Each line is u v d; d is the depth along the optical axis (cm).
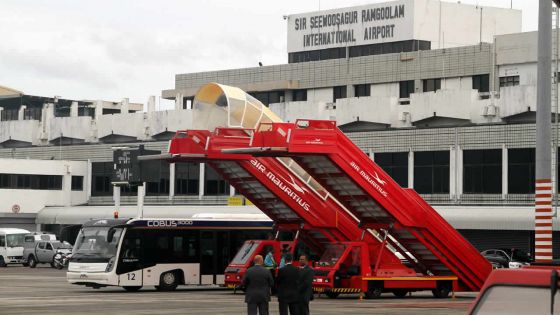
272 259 3947
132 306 3228
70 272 4166
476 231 6550
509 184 6406
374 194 3550
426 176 6800
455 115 6719
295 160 3569
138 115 8619
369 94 8206
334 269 3672
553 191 5731
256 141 3503
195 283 4238
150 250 4162
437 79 7806
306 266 2231
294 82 8644
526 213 6178
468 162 6594
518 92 6388
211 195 8100
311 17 9081
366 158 3522
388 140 7012
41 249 6875
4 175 8612
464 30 8738
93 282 4106
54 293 3991
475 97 6656
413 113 6962
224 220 4316
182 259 4219
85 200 8906
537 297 681
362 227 3762
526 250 6322
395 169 6975
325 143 3428
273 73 8838
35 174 8725
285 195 3897
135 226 4147
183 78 9619
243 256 4003
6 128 9569
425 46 8531
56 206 8775
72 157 9031
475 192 6544
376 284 3712
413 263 3928
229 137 3825
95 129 8900
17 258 7019
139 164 5362
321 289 3681
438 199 6700
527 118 6384
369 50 8731
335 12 8931
